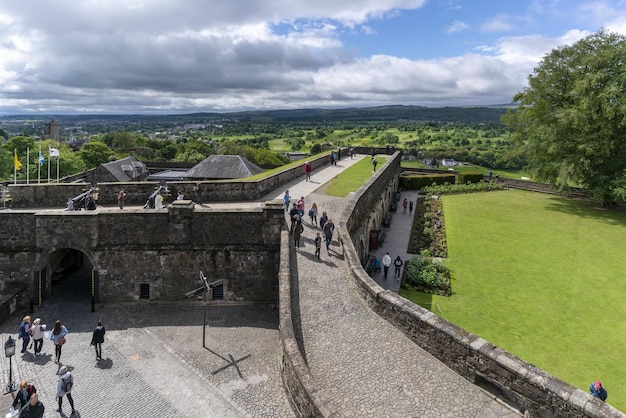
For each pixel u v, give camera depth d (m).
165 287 19.80
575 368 15.69
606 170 37.81
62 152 74.56
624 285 22.88
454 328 10.97
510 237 31.78
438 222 35.91
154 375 14.24
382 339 12.12
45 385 13.80
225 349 15.89
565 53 38.75
